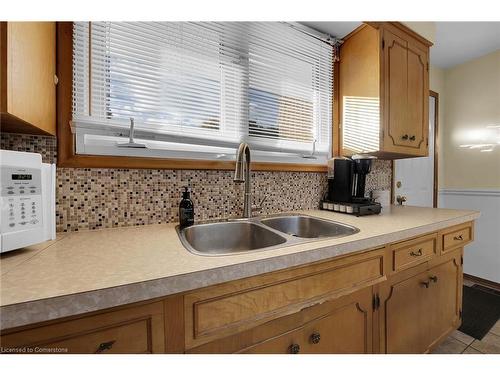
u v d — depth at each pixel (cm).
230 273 64
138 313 55
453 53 239
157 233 98
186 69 125
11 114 61
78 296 48
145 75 114
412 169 242
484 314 192
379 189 212
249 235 123
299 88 167
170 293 56
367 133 160
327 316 87
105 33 106
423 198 254
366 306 99
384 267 102
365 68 162
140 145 106
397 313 112
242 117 145
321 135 179
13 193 65
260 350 73
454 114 267
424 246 123
